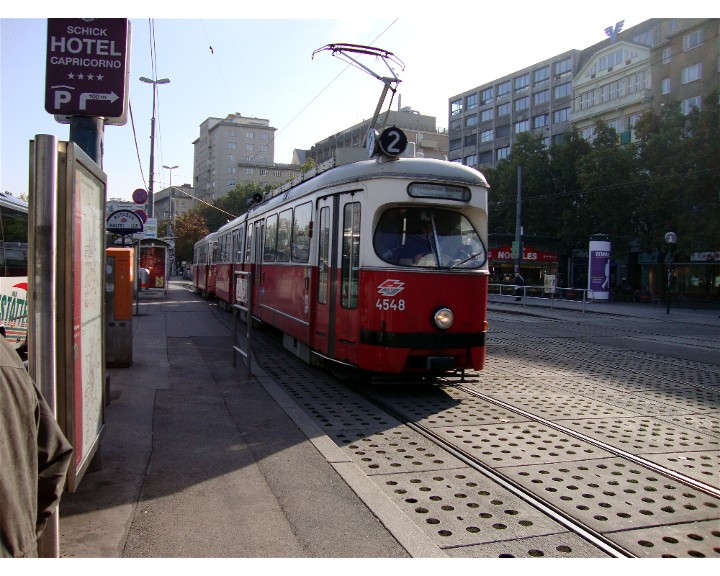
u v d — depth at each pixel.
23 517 1.81
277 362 10.73
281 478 4.86
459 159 79.12
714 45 40.47
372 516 4.16
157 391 7.84
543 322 20.67
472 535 3.98
